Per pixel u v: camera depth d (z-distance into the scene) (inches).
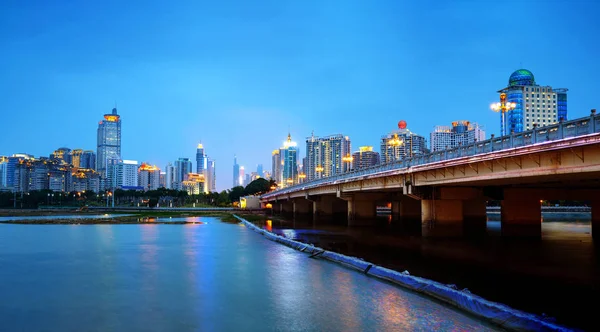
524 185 2269.9
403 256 1878.7
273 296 1120.2
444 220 2374.5
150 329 864.9
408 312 964.6
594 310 1009.5
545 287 1268.5
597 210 2573.8
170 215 6441.9
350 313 962.7
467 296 996.6
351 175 3255.4
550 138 1336.1
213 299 1093.8
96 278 1364.4
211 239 2667.3
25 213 7342.5
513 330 829.8
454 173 1959.9
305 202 5940.0
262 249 2133.4
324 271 1485.0
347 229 3526.1
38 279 1347.2
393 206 5403.5
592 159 1222.3
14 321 919.7
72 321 917.8
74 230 3417.8
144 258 1804.9
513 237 2386.8
